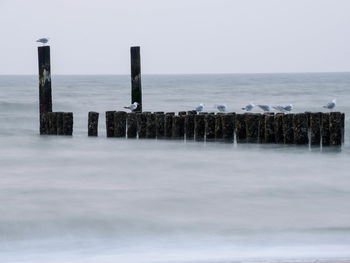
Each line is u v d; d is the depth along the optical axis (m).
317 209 27.56
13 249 22.36
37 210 27.30
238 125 44.56
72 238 23.70
